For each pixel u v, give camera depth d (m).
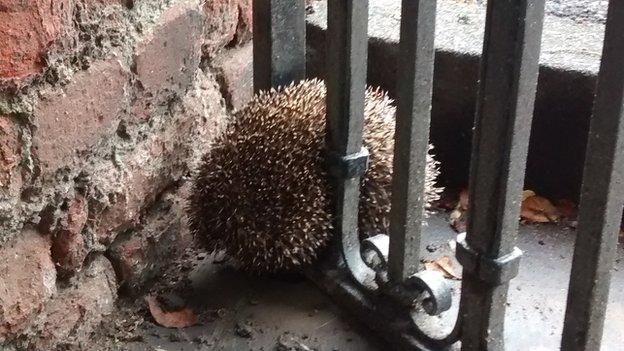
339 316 0.57
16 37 0.41
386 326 0.53
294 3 0.62
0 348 0.45
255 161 0.55
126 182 0.52
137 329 0.55
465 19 0.73
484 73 0.41
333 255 0.57
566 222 0.67
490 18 0.39
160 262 0.59
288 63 0.64
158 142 0.56
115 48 0.49
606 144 0.37
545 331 0.55
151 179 0.56
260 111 0.57
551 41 0.69
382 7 0.76
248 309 0.57
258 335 0.55
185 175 0.61
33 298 0.46
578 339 0.42
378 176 0.57
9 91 0.41
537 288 0.60
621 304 0.58
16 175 0.43
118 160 0.52
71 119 0.46
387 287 0.52
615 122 0.36
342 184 0.55
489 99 0.41
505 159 0.41
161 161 0.57
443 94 0.69
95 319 0.53
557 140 0.67
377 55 0.71
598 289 0.40
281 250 0.56
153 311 0.56
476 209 0.44
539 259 0.63
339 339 0.55
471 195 0.44
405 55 0.46
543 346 0.54
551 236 0.66
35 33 0.42
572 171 0.68
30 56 0.42
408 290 0.51
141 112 0.53
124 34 0.49
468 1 0.79
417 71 0.46
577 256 0.40
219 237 0.57
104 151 0.50
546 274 0.61
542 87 0.65
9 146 0.42
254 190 0.54
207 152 0.60
